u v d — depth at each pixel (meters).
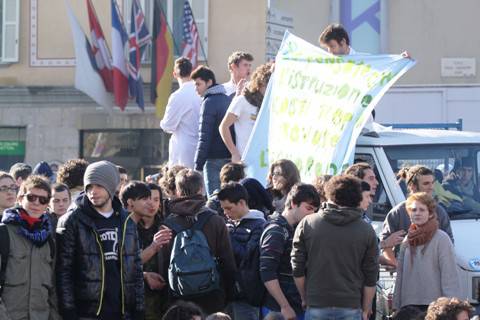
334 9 37.41
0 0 44.84
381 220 17.42
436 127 22.44
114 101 42.88
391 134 18.61
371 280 13.77
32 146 44.75
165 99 41.56
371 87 16.53
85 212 13.83
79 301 13.76
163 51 41.34
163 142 43.34
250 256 14.64
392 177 17.64
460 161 18.08
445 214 15.88
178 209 14.66
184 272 14.28
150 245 14.72
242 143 18.61
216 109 19.33
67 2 41.78
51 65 44.62
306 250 13.79
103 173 13.79
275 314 13.33
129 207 14.98
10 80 44.78
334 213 13.66
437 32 37.84
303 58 17.39
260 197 15.70
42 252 13.62
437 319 12.31
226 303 14.88
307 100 17.08
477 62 37.59
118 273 13.84
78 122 44.22
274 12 28.05
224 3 42.75
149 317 14.86
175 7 42.88
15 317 13.45
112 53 41.78
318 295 13.64
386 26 37.84
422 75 37.94
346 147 16.42
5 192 14.95
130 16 43.38
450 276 14.90
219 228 14.68
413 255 15.03
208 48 42.88
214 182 19.34
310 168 16.75
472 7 37.69
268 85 17.72
